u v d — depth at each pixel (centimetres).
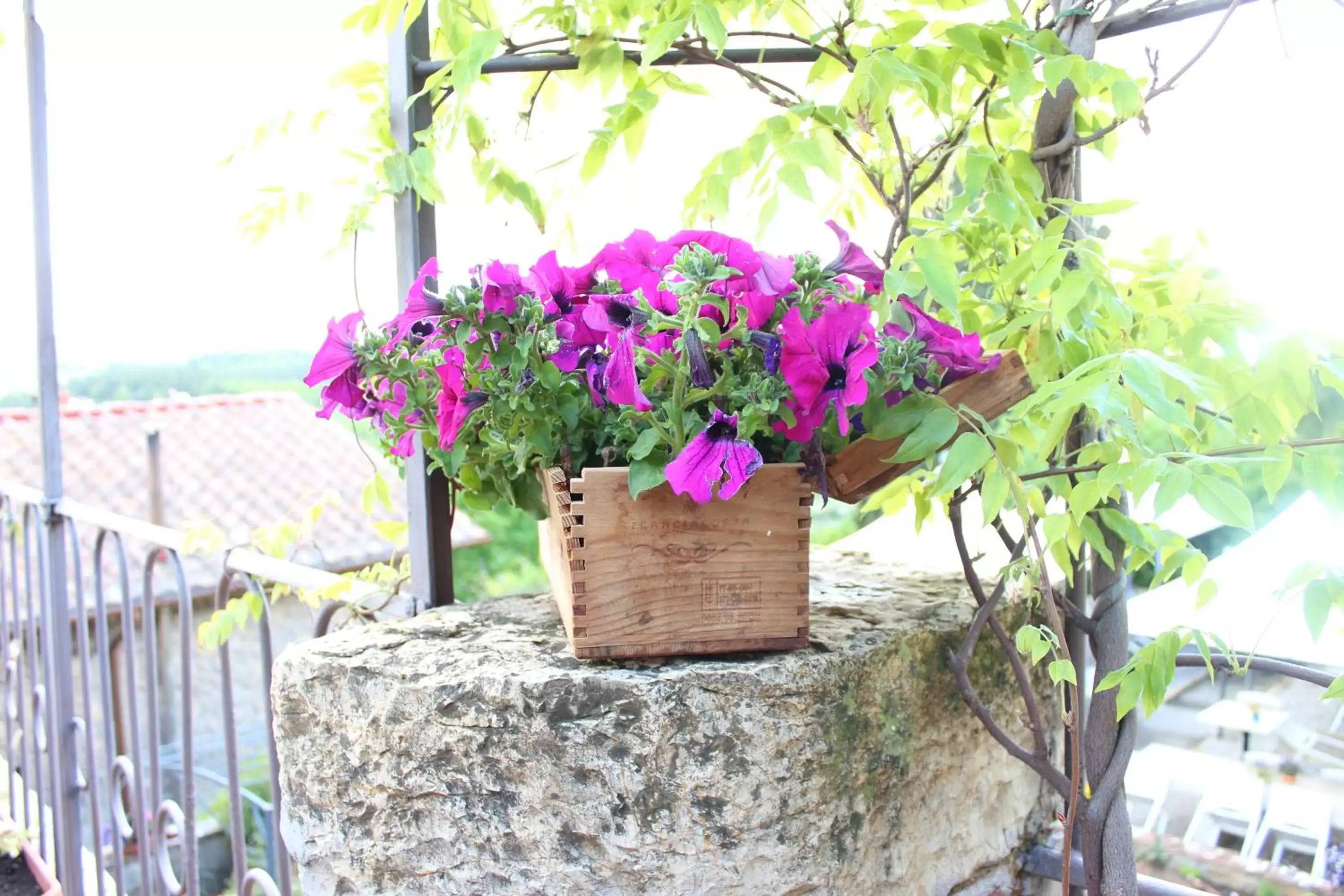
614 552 95
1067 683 130
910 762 111
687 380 88
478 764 101
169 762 726
